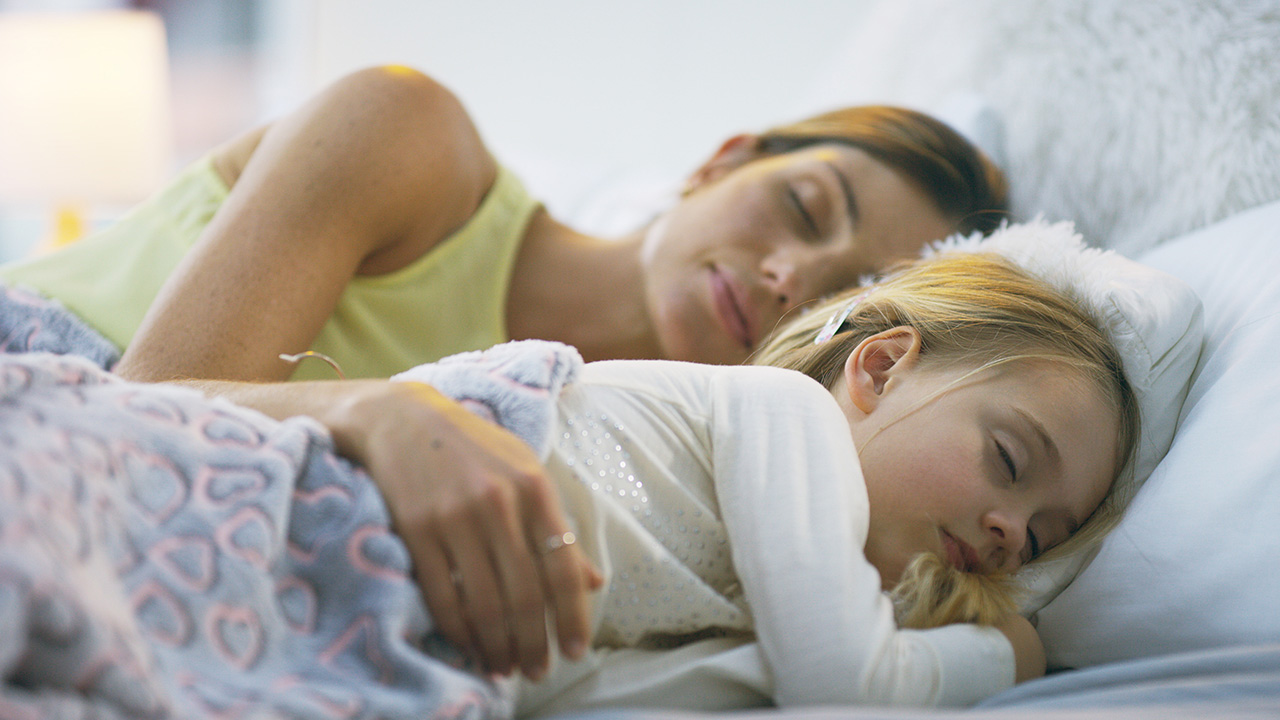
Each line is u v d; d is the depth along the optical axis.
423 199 1.03
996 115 1.48
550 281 1.20
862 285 1.10
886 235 1.18
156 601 0.45
